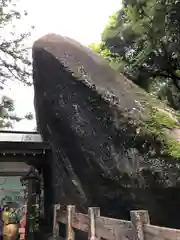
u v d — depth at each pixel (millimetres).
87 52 7176
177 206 3791
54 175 8125
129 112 4836
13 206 8523
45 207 8914
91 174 5375
